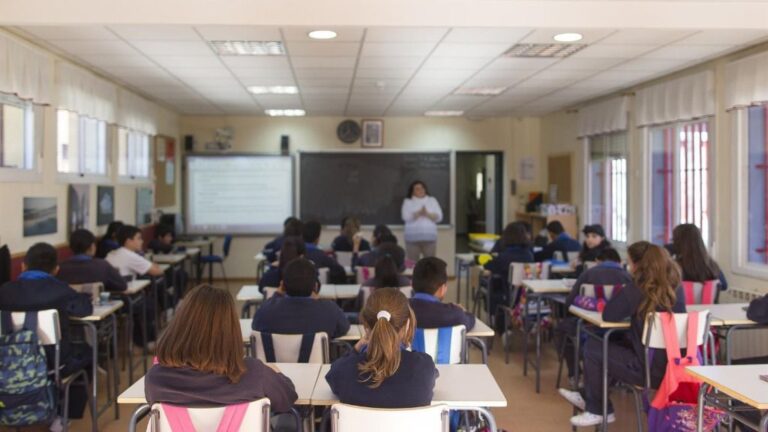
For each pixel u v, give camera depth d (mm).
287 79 6902
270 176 10406
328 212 10461
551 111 9711
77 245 5047
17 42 4895
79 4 4223
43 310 3648
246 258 10477
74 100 5977
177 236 9828
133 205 8078
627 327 3777
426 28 4617
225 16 4285
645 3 4469
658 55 5625
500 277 6332
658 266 3545
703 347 3510
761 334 5035
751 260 5578
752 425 2691
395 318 2398
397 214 10531
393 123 10500
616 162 8031
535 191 10641
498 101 8617
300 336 3219
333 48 5367
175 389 2111
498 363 5801
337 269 5863
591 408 4004
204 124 10344
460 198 16016
